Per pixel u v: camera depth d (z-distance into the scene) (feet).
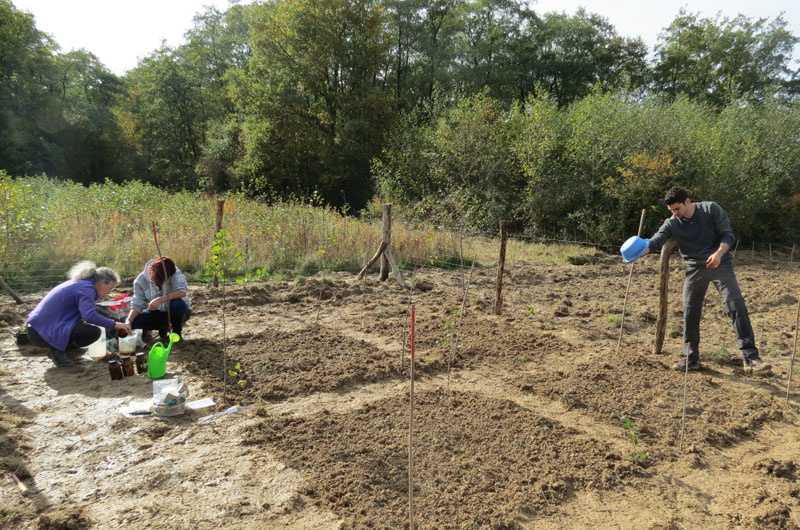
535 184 60.23
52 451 10.92
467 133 66.69
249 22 85.97
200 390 14.19
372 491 9.72
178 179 114.83
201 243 31.94
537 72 110.32
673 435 12.39
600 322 22.89
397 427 12.19
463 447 11.36
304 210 42.73
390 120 86.28
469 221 54.39
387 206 28.27
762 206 63.21
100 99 134.51
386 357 17.06
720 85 108.68
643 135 55.72
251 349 17.43
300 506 9.27
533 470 10.58
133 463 10.55
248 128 88.22
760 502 9.85
